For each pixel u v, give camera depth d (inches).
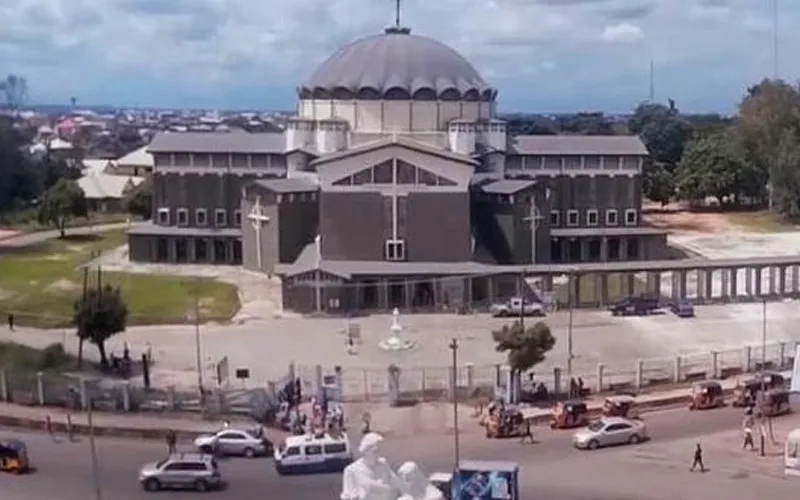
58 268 6259.8
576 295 5201.8
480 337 4500.5
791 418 3393.2
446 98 6245.1
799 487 2694.4
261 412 3346.5
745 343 4382.4
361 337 4503.0
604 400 3486.7
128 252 6648.6
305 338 4503.0
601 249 6520.7
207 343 4399.6
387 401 3518.7
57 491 2674.7
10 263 6446.9
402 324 4771.2
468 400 3523.6
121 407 3417.8
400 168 5492.1
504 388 3535.9
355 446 3016.7
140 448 3070.9
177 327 4704.7
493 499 2058.3
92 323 3929.6
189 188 6520.7
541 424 3312.0
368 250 5502.0
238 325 4749.0
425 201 5506.9
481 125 6240.2
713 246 6929.1
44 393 3486.7
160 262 6451.8
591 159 6560.0
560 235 6456.7
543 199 5935.0
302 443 2824.8
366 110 6235.2
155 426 3233.3
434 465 2874.0
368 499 1355.8
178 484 2669.8
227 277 5915.4
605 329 4658.0
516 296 5182.1
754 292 5423.2
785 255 6003.9
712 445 3080.7
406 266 5290.4
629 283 5310.0
